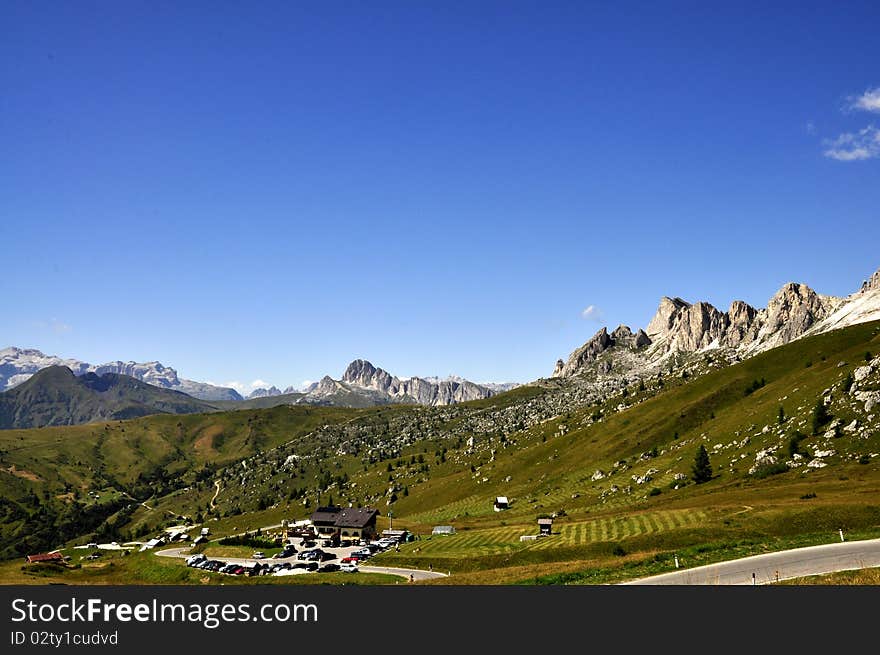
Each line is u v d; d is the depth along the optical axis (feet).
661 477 653.30
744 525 273.33
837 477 417.49
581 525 434.71
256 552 494.59
